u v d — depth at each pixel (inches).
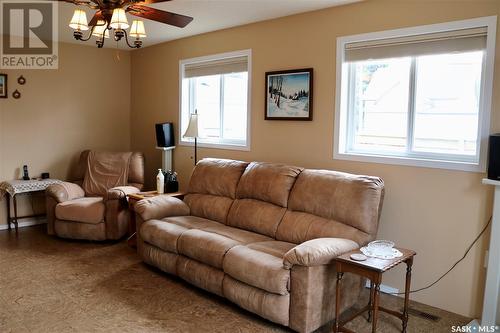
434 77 126.8
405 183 129.3
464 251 118.9
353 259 99.9
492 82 111.7
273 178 141.9
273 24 162.2
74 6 149.5
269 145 167.5
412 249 128.9
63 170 222.8
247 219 143.6
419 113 130.6
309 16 150.4
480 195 115.3
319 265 103.7
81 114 226.7
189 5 144.7
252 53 171.0
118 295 129.9
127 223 183.9
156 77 223.8
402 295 131.6
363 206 119.0
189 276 132.3
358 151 145.0
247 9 148.7
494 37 110.7
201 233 132.6
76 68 222.7
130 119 246.2
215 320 114.6
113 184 206.2
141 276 145.9
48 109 214.8
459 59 121.8
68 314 116.7
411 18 125.6
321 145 149.9
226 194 157.5
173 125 212.7
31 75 207.8
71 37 204.8
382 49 133.0
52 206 187.2
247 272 110.3
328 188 126.8
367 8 135.1
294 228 129.2
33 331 107.1
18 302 123.8
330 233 121.0
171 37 202.2
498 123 111.5
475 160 118.9
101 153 214.8
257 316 117.3
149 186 234.4
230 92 188.4
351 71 144.3
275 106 162.7
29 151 210.4
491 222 110.8
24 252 170.2
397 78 135.0
